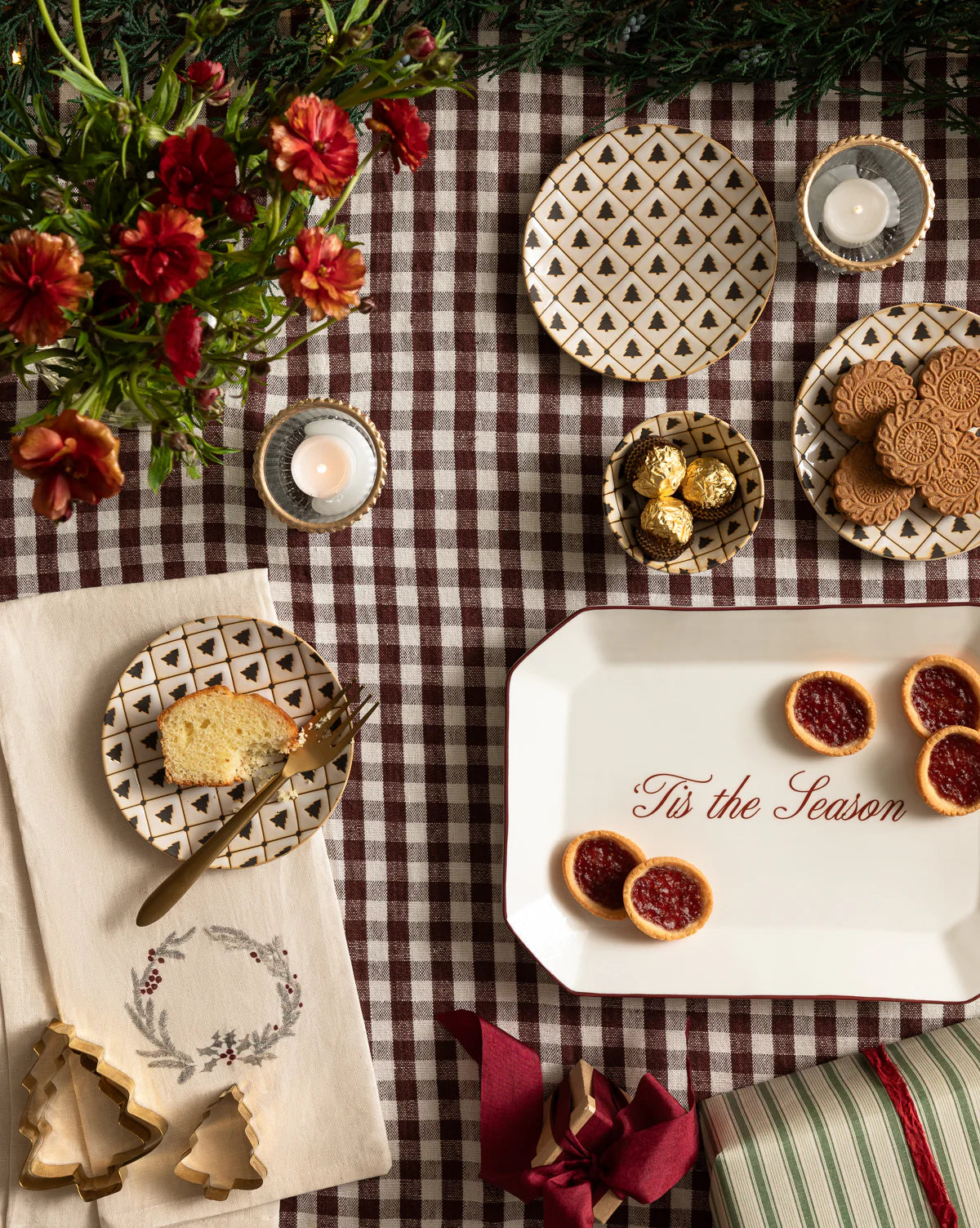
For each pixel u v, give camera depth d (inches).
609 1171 39.1
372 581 42.6
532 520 42.5
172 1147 42.0
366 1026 43.3
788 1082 42.4
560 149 41.4
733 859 42.9
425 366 42.1
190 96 26.8
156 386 26.3
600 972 42.3
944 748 41.6
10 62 36.3
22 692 41.1
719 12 39.2
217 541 42.2
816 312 41.9
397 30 38.6
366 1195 43.8
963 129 39.4
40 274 20.6
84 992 41.6
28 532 42.1
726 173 40.1
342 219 41.6
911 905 42.8
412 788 42.9
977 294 41.7
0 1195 41.8
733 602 42.5
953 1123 39.3
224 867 39.6
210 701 38.9
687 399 42.3
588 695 42.8
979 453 39.1
